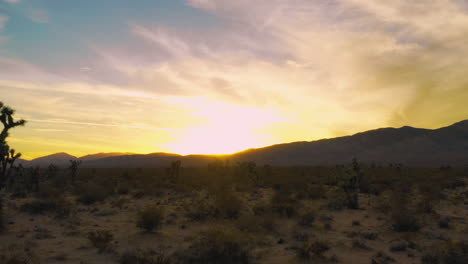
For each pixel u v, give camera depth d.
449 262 9.46
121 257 9.88
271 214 15.62
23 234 13.18
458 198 23.41
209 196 25.16
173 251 10.88
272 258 10.22
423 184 30.84
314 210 17.95
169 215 17.78
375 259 10.09
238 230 13.07
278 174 52.09
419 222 14.72
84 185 29.08
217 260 9.57
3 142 17.78
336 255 10.51
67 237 13.03
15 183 30.88
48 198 24.11
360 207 20.83
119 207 20.91
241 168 51.22
